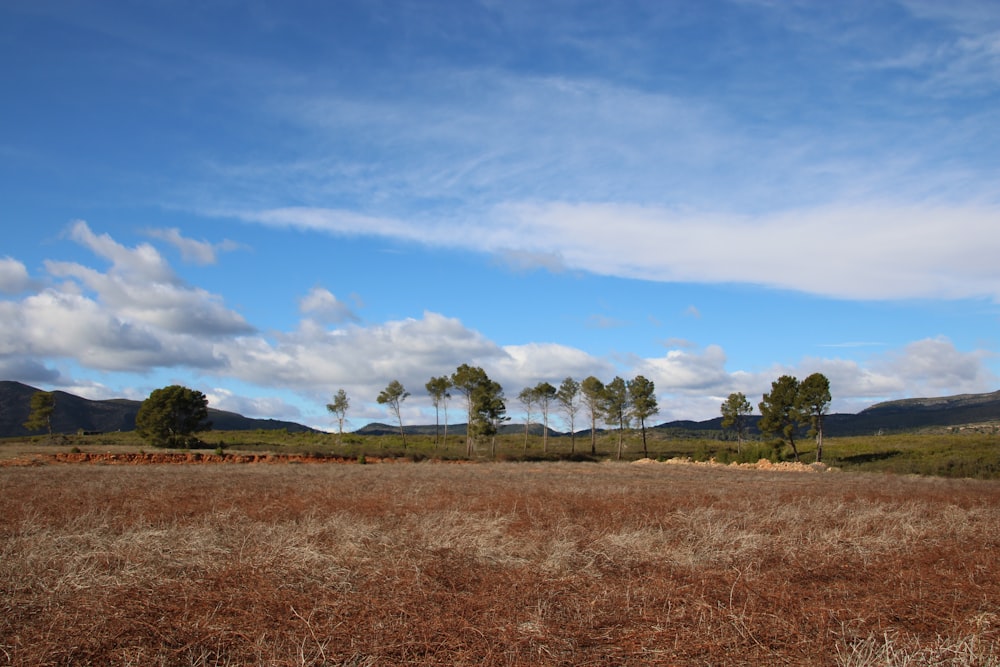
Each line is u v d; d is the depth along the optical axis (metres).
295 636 7.30
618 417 78.56
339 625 7.67
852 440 95.69
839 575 10.90
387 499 21.14
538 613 8.21
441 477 33.62
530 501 20.94
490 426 74.25
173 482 28.12
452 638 7.37
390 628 7.63
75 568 9.62
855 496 25.34
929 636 7.83
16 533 13.35
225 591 8.92
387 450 67.44
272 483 28.16
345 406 85.88
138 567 9.79
